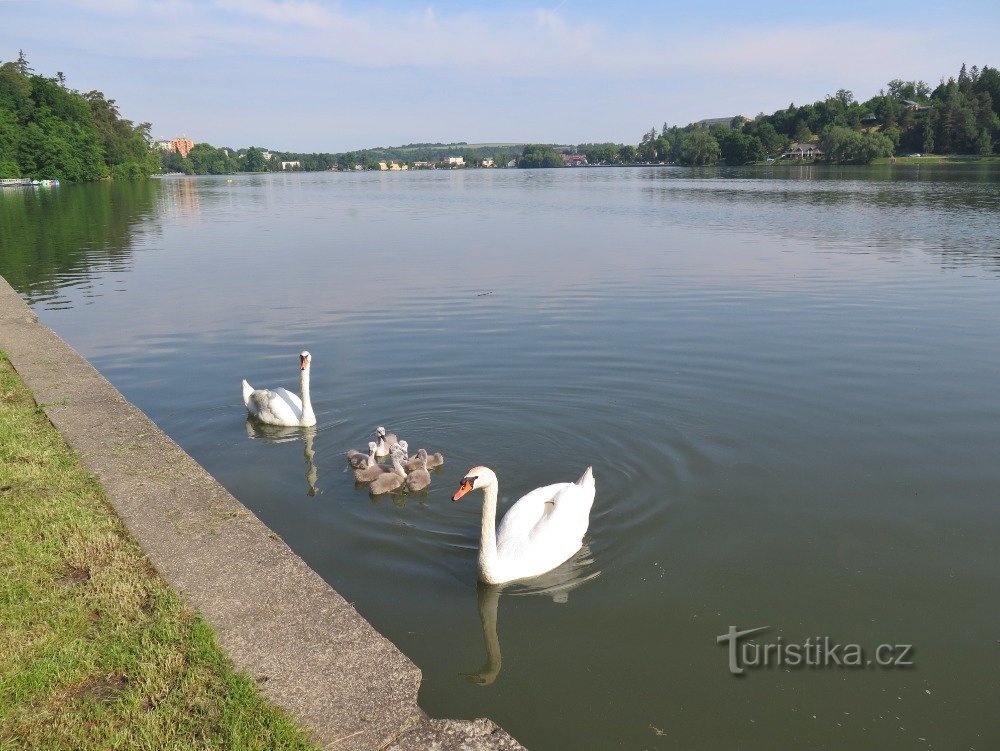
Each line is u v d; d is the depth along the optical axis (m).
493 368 14.49
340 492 9.83
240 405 12.91
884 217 42.12
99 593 6.16
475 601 7.45
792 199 57.62
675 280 23.22
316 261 28.38
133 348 16.28
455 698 6.05
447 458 10.77
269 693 5.19
